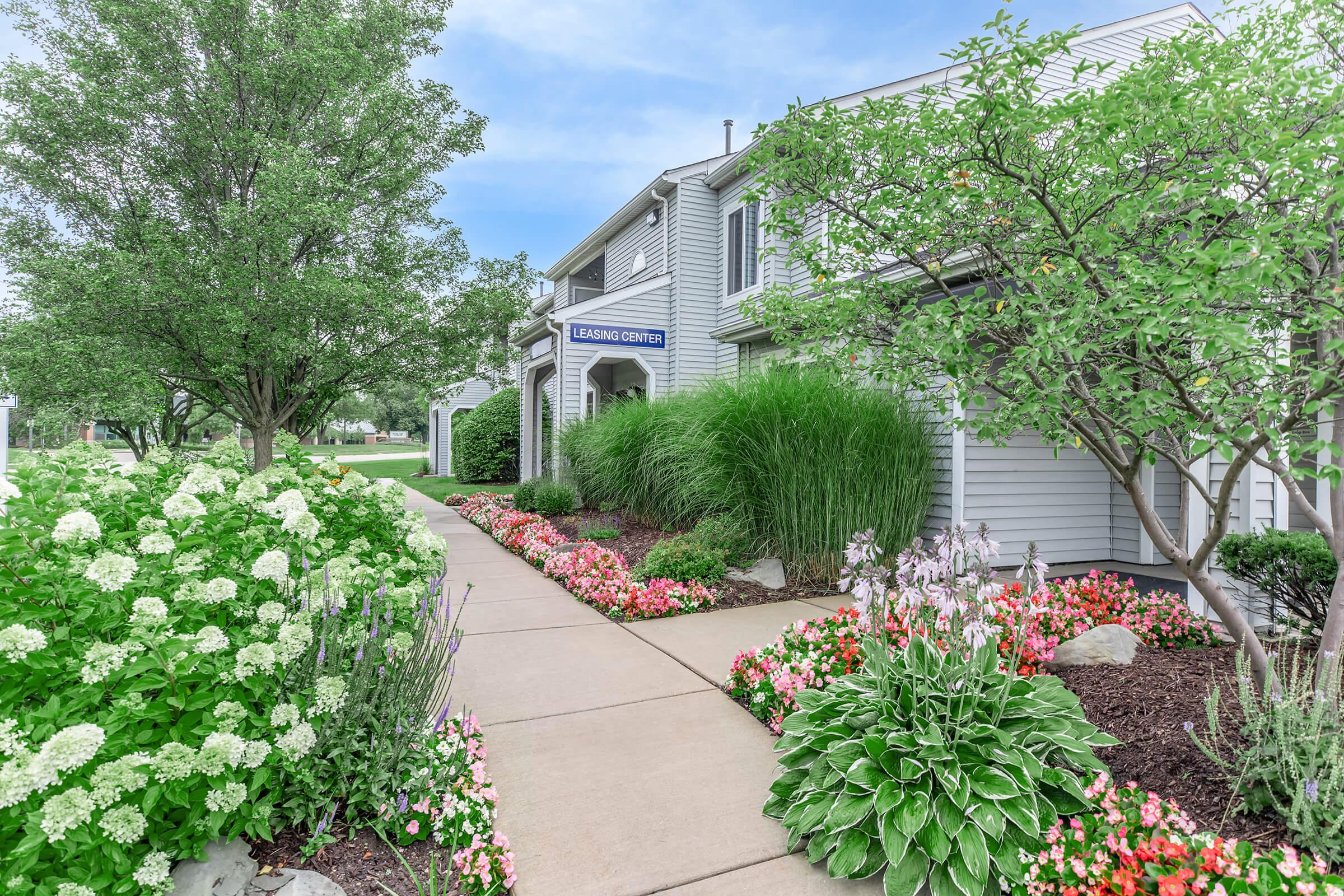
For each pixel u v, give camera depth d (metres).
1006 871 2.03
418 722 2.66
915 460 6.45
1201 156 2.64
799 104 3.07
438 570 3.52
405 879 2.19
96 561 2.01
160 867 1.81
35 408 10.19
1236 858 1.76
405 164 12.38
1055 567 7.27
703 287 13.26
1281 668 3.03
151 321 10.16
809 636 3.80
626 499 9.64
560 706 3.71
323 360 10.79
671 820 2.60
